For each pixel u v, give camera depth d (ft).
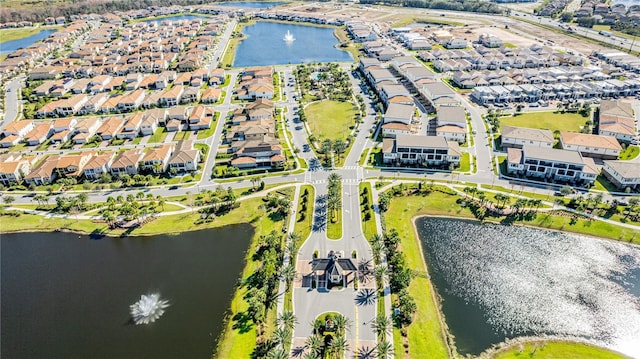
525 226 485.56
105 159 609.42
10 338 367.25
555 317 378.12
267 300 387.55
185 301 395.14
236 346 347.15
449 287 409.69
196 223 502.79
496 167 592.60
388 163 611.88
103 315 385.91
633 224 477.36
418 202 524.93
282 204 508.53
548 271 428.15
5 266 449.89
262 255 445.37
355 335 353.72
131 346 353.51
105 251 467.11
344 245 453.58
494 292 404.36
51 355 350.23
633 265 433.07
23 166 611.06
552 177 560.61
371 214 501.97
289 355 337.11
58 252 468.34
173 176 599.57
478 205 515.91
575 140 614.34
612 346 351.05
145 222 506.89
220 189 542.16
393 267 416.87
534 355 341.82
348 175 585.22
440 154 592.19
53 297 408.46
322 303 384.06
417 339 350.43
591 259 441.68
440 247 459.73
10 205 549.13
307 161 626.64
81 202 533.14
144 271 435.12
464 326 368.27
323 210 513.04
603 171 570.05
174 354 344.49
